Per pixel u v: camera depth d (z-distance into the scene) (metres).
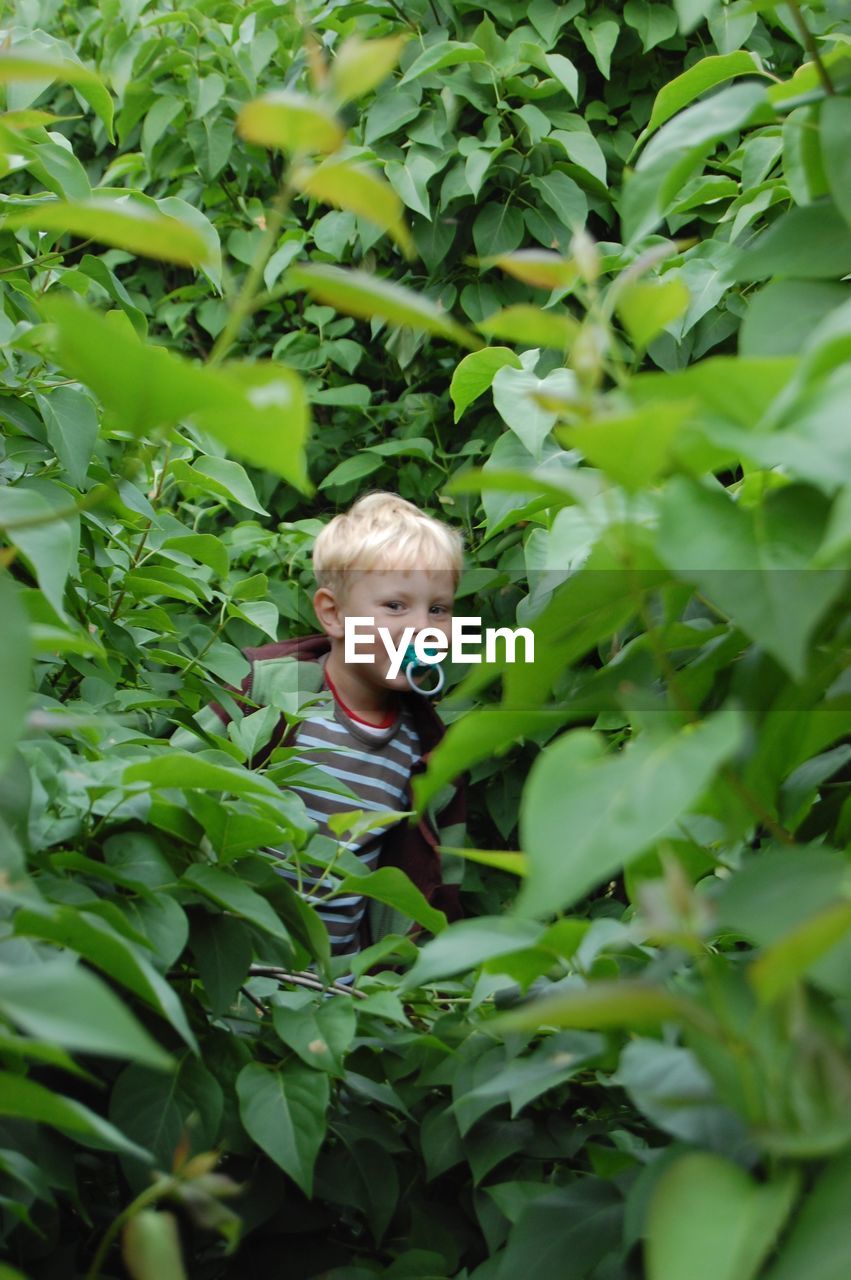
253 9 2.91
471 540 2.79
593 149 2.59
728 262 1.97
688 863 0.89
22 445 1.60
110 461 1.89
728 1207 0.58
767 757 0.77
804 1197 0.65
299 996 1.16
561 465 1.38
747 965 0.79
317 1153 0.99
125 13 2.93
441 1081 1.09
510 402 1.38
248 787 0.97
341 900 1.83
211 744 1.49
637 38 2.76
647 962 1.04
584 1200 0.87
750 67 0.98
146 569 1.85
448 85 2.64
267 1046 1.10
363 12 2.80
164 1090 0.99
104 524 1.75
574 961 0.92
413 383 3.03
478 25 2.79
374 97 2.77
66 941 0.77
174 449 2.04
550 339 0.69
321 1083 1.00
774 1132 0.59
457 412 1.40
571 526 0.88
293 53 2.99
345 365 2.98
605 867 0.57
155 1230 0.68
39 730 1.07
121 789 0.99
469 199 2.77
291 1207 1.09
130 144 3.31
